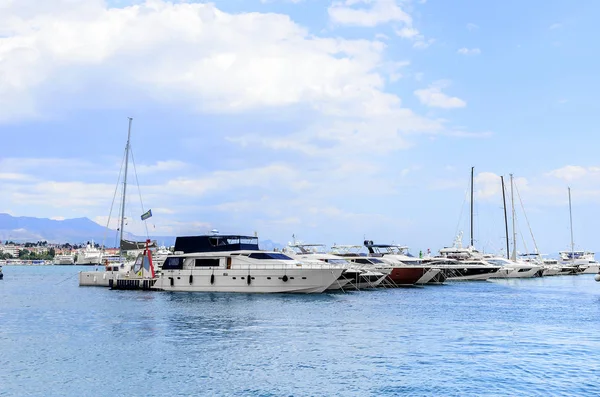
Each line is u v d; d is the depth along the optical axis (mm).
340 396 23938
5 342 35469
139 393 24516
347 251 86375
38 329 40688
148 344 34500
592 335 37969
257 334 37719
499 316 47469
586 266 136250
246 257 63094
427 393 24344
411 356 31047
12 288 90875
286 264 62312
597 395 24016
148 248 73375
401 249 93625
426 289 78562
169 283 66312
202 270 64375
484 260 104938
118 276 76125
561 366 28797
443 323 43000
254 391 24672
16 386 25547
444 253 107688
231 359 30344
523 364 29188
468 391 24578
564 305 57219
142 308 52406
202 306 53000
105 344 34625
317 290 61344
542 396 23922
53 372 27875
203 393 24453
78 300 61938
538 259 131125
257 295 61250
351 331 38969
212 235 65250
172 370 28141
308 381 26141
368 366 28781
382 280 78812
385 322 43188
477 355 31328
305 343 34625
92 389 25094
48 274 182875
